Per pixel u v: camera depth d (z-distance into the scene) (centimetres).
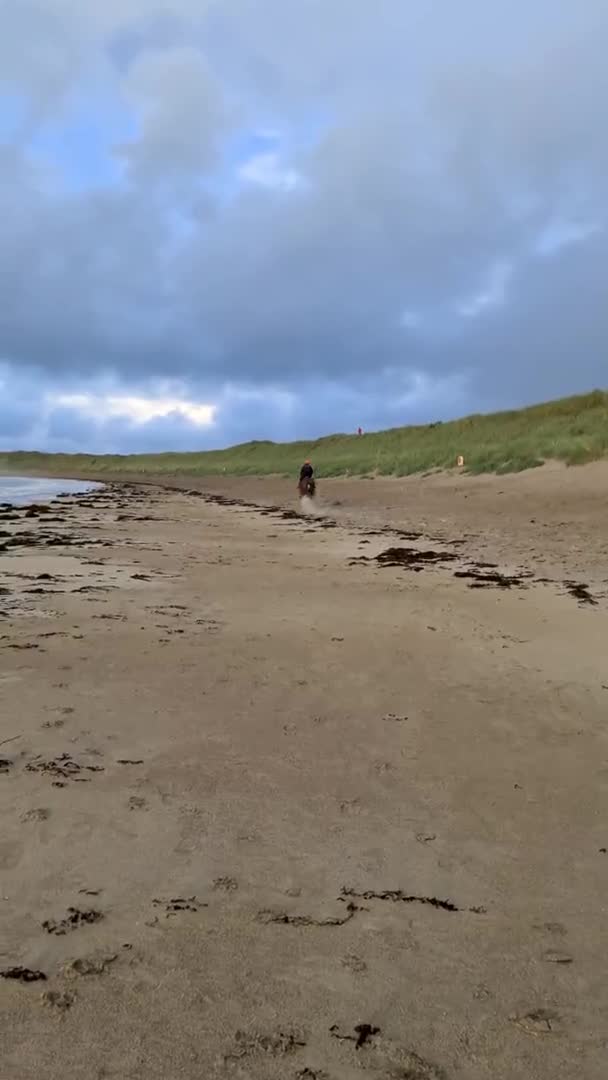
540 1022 206
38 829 307
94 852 291
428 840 311
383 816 331
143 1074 184
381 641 649
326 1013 207
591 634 675
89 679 512
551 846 308
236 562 1124
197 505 2644
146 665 552
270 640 644
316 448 6172
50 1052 190
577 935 248
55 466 11538
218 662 568
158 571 1019
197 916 252
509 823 328
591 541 1314
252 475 5197
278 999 212
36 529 1648
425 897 269
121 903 258
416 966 229
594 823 329
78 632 646
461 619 739
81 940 237
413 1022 205
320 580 960
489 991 219
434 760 395
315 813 331
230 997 212
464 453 3067
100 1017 203
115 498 3198
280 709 468
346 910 259
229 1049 193
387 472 3338
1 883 268
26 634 632
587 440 2397
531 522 1622
